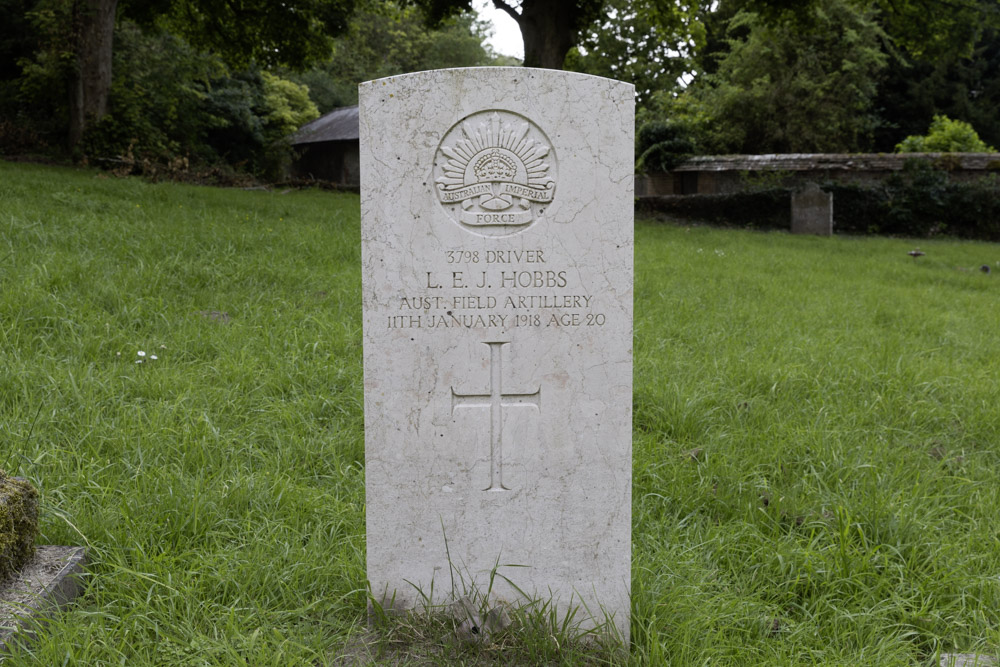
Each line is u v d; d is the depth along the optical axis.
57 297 6.27
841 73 34.34
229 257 8.41
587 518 3.05
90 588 3.03
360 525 3.60
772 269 12.17
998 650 2.92
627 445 3.02
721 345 6.90
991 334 8.20
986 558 3.53
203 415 4.39
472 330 2.95
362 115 2.86
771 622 3.07
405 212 2.90
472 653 2.94
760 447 4.61
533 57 22.72
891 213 23.86
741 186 27.59
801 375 6.00
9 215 8.66
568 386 2.99
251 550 3.34
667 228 20.39
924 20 23.14
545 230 2.92
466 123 2.87
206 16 22.75
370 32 50.34
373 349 2.95
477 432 3.00
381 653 2.91
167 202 12.27
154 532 3.38
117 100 21.28
